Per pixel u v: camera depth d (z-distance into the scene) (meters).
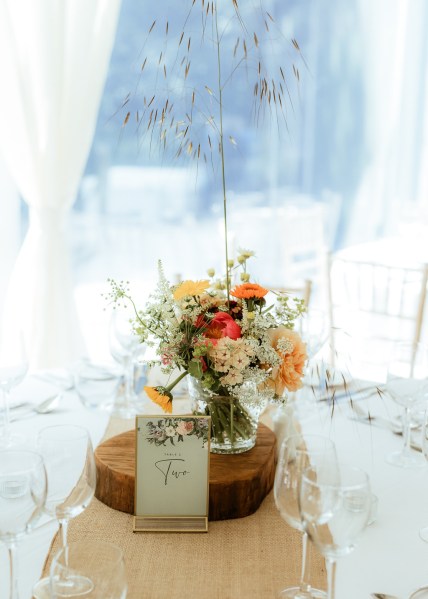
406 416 1.71
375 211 5.24
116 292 1.51
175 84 4.38
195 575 1.24
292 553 1.31
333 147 5.02
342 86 4.95
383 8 4.92
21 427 1.79
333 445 1.18
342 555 1.05
